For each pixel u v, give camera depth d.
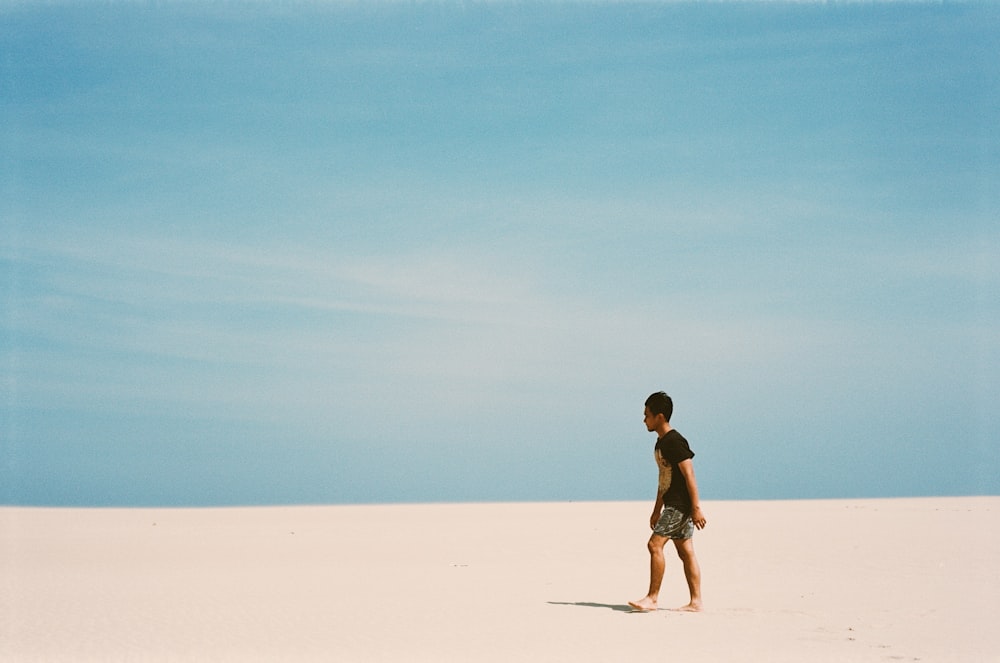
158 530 24.41
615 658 7.90
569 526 25.44
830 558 15.59
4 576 13.92
